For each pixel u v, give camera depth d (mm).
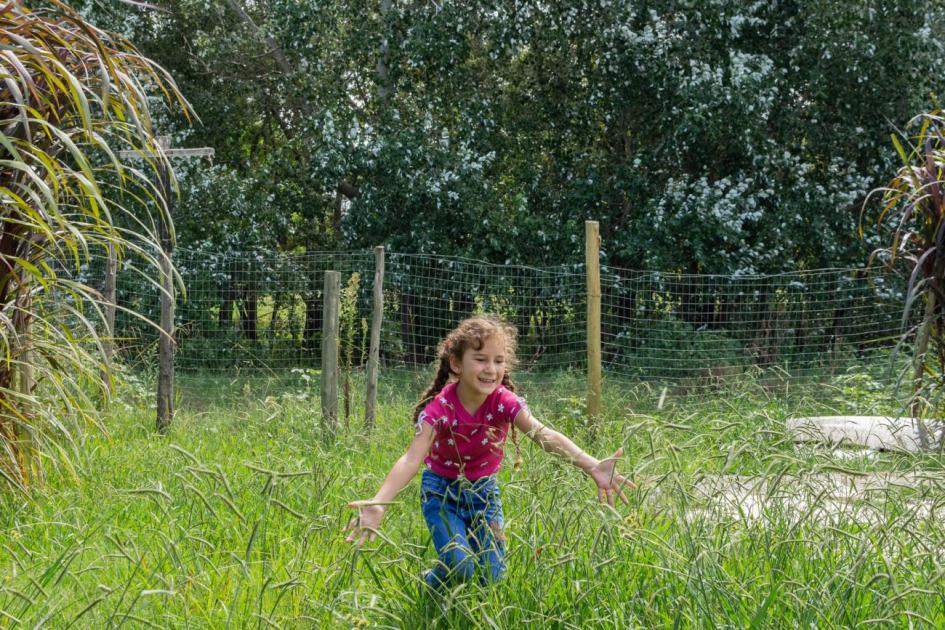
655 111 15852
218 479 2938
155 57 17266
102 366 4957
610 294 14492
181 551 3504
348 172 15461
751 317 14266
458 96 16141
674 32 14820
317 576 3242
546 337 14148
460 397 3365
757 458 3709
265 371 12336
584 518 3275
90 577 3363
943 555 3205
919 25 14859
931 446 6160
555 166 16797
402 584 3021
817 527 3344
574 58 16406
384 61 16375
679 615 2566
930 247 6684
